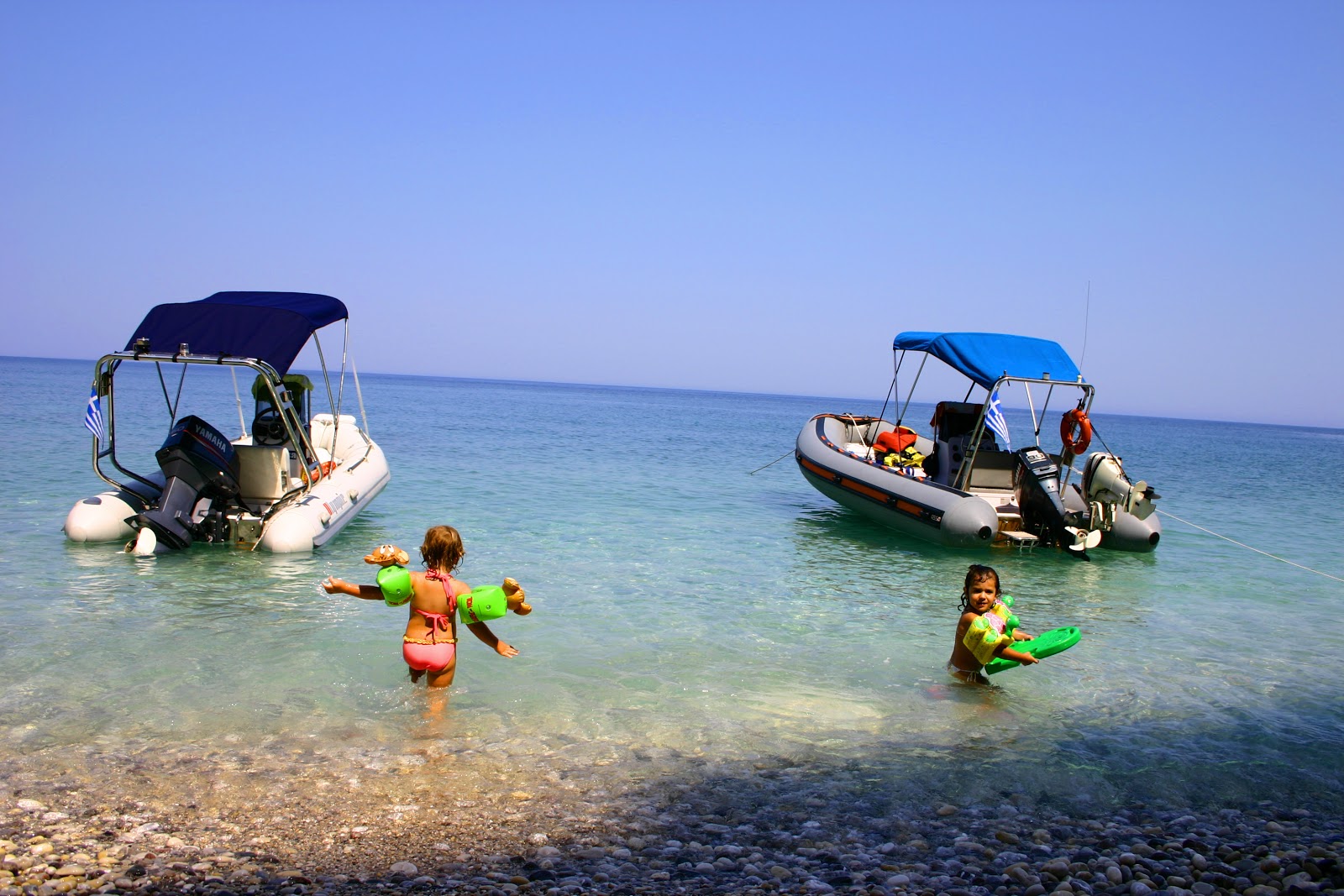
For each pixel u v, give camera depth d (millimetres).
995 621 5344
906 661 5965
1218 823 3854
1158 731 4898
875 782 4082
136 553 8062
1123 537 10664
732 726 4684
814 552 9859
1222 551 11234
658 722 4695
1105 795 4070
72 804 3529
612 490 14336
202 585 7211
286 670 5250
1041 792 4062
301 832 3387
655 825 3584
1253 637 7066
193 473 8484
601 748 4332
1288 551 11461
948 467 11164
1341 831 3828
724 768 4164
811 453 12531
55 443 16500
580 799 3785
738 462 20547
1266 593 8781
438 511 11453
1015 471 10805
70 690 4824
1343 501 18328
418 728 4473
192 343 8727
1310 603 8391
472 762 4105
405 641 4977
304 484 9133
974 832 3650
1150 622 7430
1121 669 6023
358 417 33125
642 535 10383
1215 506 16656
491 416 39688
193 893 2930
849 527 11641
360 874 3104
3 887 2889
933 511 10141
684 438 30281
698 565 8875
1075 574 9352
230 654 5520
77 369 100562
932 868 3320
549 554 9047
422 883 3059
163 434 19406
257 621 6273
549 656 5738
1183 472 26281
